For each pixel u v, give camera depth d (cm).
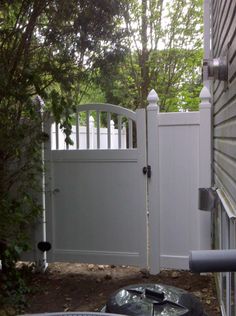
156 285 177
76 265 482
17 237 386
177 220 433
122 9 451
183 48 970
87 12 401
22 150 407
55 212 459
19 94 375
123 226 445
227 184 304
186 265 431
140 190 437
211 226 432
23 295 377
